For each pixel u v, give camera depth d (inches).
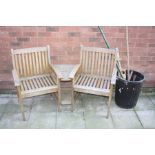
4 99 129.3
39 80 117.9
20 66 115.3
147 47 127.7
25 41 123.0
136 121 113.6
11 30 119.2
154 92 140.0
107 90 107.7
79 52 128.3
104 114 118.3
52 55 128.2
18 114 116.9
